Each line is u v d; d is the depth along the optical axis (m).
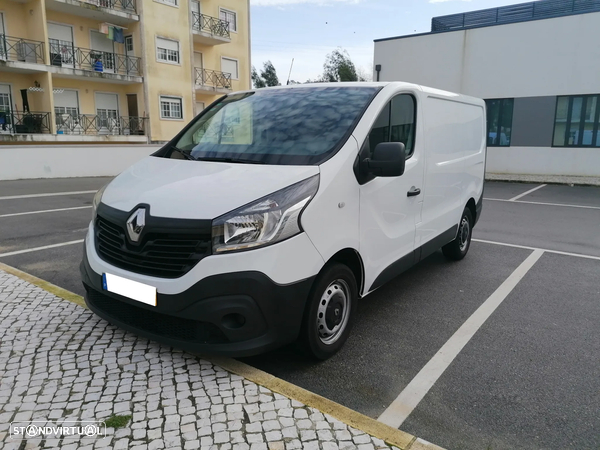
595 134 16.33
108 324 3.51
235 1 31.09
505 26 17.28
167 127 26.55
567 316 4.16
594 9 17.23
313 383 2.96
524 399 2.83
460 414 2.67
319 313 3.07
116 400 2.59
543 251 6.55
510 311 4.25
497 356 3.38
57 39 23.27
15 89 21.72
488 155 18.39
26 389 2.68
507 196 12.96
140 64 25.17
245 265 2.60
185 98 27.30
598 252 6.53
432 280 5.13
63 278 4.76
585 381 3.05
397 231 3.83
